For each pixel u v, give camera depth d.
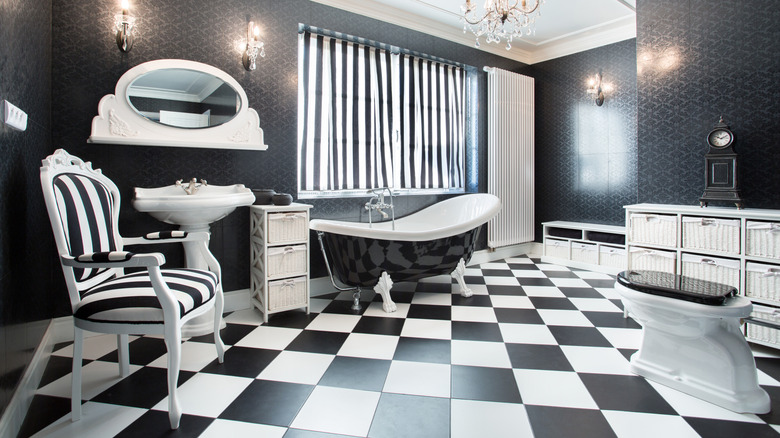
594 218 4.42
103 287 1.59
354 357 2.04
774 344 2.14
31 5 1.84
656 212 2.82
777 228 2.22
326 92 3.45
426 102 4.16
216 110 2.70
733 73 2.73
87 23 2.31
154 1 2.50
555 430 1.43
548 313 2.72
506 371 1.89
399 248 2.79
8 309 1.45
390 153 3.88
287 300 2.67
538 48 4.71
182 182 2.63
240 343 2.23
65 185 1.57
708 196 2.75
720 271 2.47
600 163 4.34
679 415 1.52
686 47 2.95
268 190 2.82
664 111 3.08
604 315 2.67
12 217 1.54
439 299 3.07
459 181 4.50
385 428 1.45
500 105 4.45
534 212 4.93
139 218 2.49
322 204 3.31
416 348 2.16
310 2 3.17
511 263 4.39
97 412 1.55
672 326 1.71
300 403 1.61
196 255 2.38
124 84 2.39
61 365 1.95
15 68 1.58
